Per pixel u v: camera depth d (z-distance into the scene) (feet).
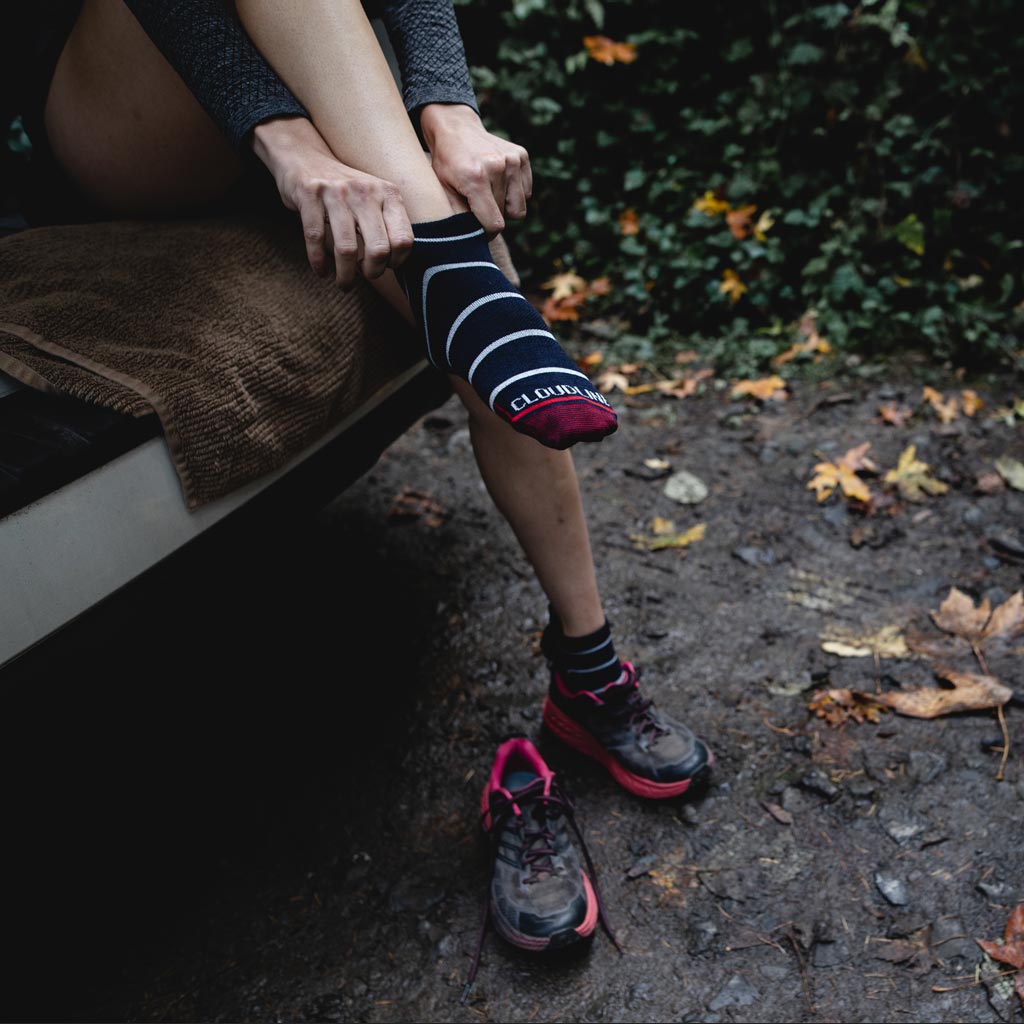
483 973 3.99
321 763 5.09
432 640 5.89
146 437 3.30
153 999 3.98
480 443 4.13
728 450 7.44
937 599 5.74
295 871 4.50
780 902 4.13
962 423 7.30
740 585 6.05
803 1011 3.70
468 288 3.42
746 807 4.58
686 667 5.45
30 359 3.30
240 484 3.74
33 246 4.04
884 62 8.34
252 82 3.49
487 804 4.46
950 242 8.37
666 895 4.22
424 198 3.49
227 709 5.50
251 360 3.71
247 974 4.06
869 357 8.26
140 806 4.91
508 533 6.80
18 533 2.94
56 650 3.22
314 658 5.83
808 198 8.81
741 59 9.00
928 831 4.35
